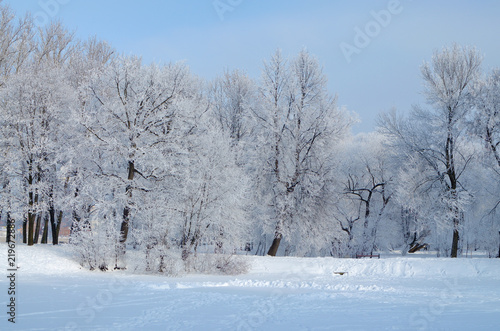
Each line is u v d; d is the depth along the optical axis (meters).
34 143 28.53
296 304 14.34
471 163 34.03
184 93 31.78
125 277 22.72
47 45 37.97
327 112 34.25
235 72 39.53
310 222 33.75
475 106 31.95
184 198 27.84
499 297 16.22
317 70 34.62
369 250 39.81
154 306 13.73
